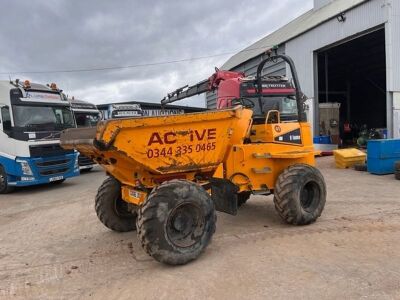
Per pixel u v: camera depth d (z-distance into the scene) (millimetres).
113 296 4414
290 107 11727
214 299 4219
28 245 6531
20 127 12164
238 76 15180
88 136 5348
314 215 6762
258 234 6363
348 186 10367
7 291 4680
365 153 14484
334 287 4352
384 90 30625
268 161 6770
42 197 11469
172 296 4332
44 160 12484
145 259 5512
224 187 6141
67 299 4406
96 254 5844
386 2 16109
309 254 5379
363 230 6367
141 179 5535
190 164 5531
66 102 13500
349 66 28078
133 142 5023
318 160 16500
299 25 24016
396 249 5477
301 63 21625
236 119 5840
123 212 6754
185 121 5340
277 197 6605
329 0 22969
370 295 4145
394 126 16531
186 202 5141
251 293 4301
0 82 12461
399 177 11141
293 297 4172
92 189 12391
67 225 7711
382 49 23906
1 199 11531
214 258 5363
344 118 33000
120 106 22828
